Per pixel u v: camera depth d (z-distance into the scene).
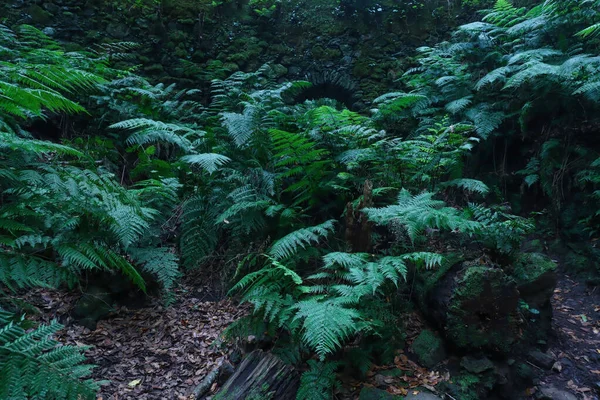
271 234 4.25
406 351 3.33
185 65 7.35
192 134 5.12
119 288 3.79
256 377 2.85
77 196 2.67
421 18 8.64
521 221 3.58
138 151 5.08
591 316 4.10
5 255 1.81
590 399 3.13
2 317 1.60
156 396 3.01
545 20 6.04
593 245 4.81
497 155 6.11
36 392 1.43
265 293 3.06
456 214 3.48
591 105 5.34
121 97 5.56
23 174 2.55
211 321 3.75
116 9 7.13
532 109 5.66
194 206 4.41
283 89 5.64
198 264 4.32
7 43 5.32
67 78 2.71
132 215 3.26
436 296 3.40
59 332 3.37
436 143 4.14
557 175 5.35
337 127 4.64
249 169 4.54
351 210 3.64
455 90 6.36
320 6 8.77
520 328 3.29
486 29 6.88
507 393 3.10
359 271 2.98
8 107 2.10
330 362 2.90
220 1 8.19
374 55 8.49
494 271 3.20
